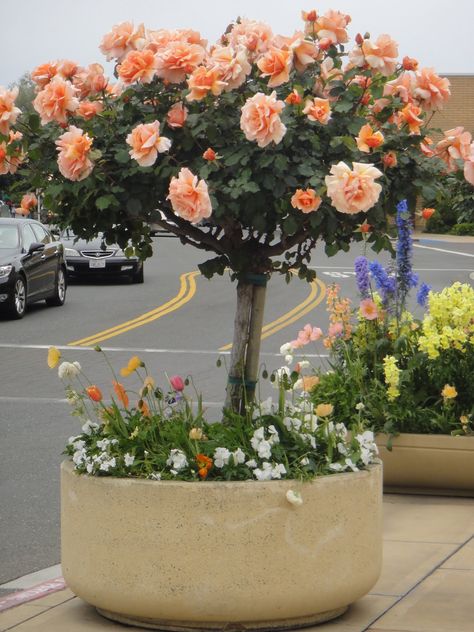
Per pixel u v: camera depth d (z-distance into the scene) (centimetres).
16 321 2477
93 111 615
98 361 1897
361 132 593
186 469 610
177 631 608
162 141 580
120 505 600
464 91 6538
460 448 952
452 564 757
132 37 630
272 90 626
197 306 2731
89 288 3175
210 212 564
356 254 4541
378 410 967
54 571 791
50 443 1240
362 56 621
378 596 680
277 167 576
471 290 991
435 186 634
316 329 920
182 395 672
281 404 661
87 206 620
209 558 590
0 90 616
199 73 590
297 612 604
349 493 610
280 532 593
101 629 619
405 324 1034
